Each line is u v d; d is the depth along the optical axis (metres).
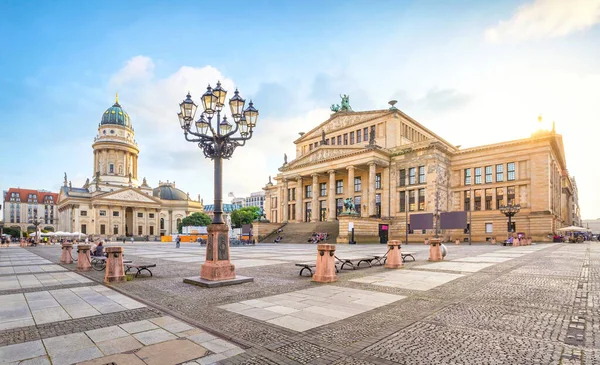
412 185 65.62
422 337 7.30
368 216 66.50
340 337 7.36
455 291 12.28
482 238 62.03
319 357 6.28
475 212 63.75
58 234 78.19
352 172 68.75
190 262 25.12
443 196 64.25
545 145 57.62
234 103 15.30
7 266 23.36
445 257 25.81
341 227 57.25
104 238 108.62
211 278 14.15
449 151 66.56
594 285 13.29
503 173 61.75
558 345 6.74
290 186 88.31
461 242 60.44
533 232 57.00
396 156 68.44
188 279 14.64
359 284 13.88
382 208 69.38
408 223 64.88
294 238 66.56
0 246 68.00
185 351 6.63
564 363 5.85
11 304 10.77
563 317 8.75
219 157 15.36
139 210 127.31
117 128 129.75
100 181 123.06
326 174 77.00
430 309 9.68
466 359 6.08
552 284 13.54
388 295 11.64
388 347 6.73
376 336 7.40
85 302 11.02
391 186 68.81
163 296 11.81
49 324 8.51
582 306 9.90
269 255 30.55
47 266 23.25
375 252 33.22
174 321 8.70
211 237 14.66
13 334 7.74
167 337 7.46
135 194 124.94
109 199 118.31
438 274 16.61
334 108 86.00
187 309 9.90
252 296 11.66
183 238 86.94
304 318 8.84
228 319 8.79
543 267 19.11
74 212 113.88
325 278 14.42
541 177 57.44
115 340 7.28
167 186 152.00
